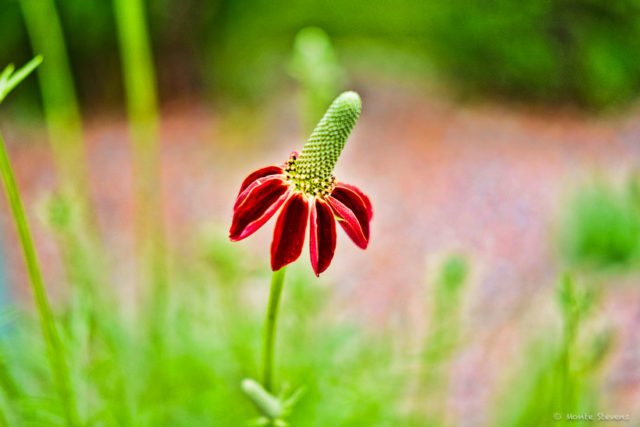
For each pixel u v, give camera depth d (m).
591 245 0.59
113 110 2.10
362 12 2.26
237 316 0.79
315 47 0.69
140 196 0.99
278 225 0.45
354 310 1.19
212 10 2.06
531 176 1.62
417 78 2.14
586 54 1.92
